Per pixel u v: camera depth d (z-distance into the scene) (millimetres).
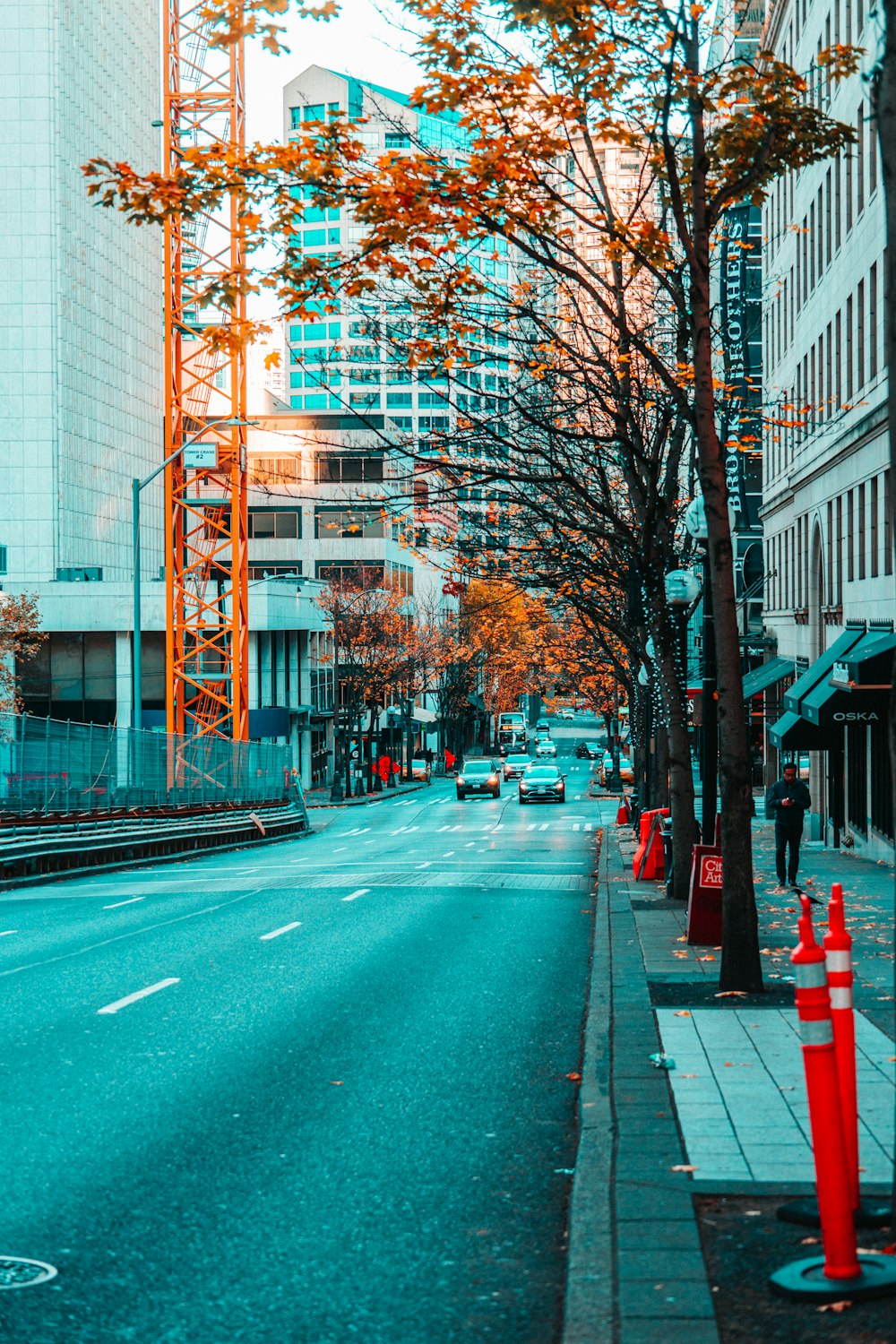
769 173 14914
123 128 118062
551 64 13820
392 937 19141
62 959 17109
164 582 77375
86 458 105000
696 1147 7781
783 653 48125
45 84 97500
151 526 124500
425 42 13695
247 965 16391
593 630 40938
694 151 13453
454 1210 7305
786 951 15281
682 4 13367
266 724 76562
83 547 103688
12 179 97375
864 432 30688
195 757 47969
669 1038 10844
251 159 13336
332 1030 12211
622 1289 5668
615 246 15453
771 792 23172
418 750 122062
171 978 15305
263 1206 7379
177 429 62094
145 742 42469
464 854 38438
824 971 5863
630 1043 10664
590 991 13672
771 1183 7078
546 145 14070
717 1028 11250
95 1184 7754
